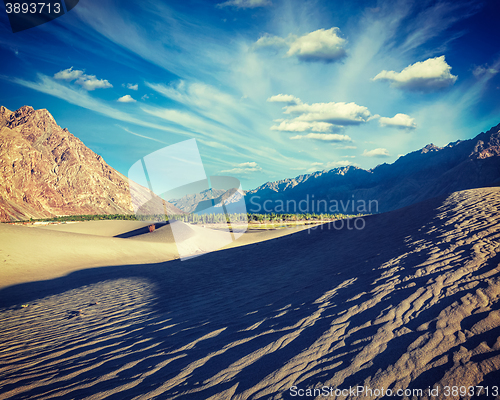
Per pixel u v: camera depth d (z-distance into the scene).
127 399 2.22
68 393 2.43
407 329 2.45
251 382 2.20
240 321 3.73
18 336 4.29
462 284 3.02
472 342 2.08
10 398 2.42
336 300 3.59
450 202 10.06
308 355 2.43
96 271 13.23
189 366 2.66
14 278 13.08
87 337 3.99
